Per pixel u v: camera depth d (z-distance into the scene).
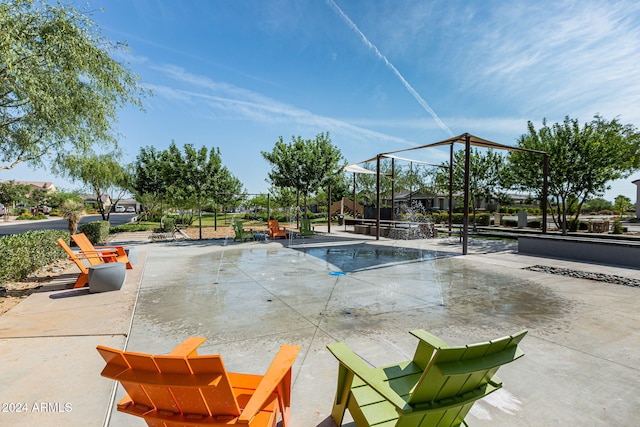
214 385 1.38
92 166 17.53
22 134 6.34
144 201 26.56
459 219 26.78
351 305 5.03
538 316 4.52
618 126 17.81
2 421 2.21
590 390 2.67
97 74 6.16
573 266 8.16
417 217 27.44
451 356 1.47
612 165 14.53
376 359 3.20
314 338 3.75
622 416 2.32
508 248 11.64
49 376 2.84
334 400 2.37
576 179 14.91
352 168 17.84
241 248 11.67
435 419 1.70
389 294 5.66
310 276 7.11
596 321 4.32
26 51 5.00
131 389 1.59
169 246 12.30
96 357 3.21
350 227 23.14
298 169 17.66
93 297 5.47
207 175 15.14
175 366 1.42
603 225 18.97
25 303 5.11
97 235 13.89
